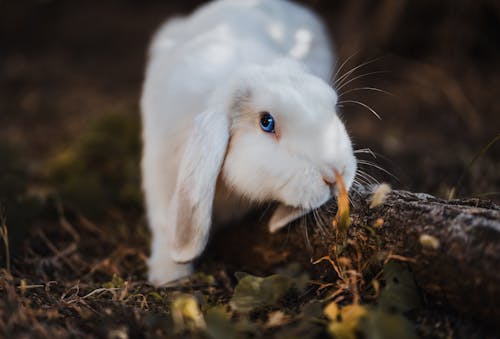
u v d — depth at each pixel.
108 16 1.76
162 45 0.93
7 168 1.01
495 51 1.40
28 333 0.67
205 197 0.74
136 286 0.79
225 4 0.93
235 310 0.72
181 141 0.79
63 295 0.74
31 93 1.44
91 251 0.89
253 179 0.74
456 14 1.37
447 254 0.68
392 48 1.42
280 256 0.79
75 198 0.96
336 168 0.72
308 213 0.76
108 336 0.68
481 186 0.94
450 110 1.21
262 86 0.74
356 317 0.66
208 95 0.79
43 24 1.74
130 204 0.99
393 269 0.70
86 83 1.49
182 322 0.69
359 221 0.73
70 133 1.24
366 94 1.28
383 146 1.07
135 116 1.15
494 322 0.66
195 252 0.76
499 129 1.12
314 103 0.73
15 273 0.80
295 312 0.71
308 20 0.96
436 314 0.69
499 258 0.65
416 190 0.95
